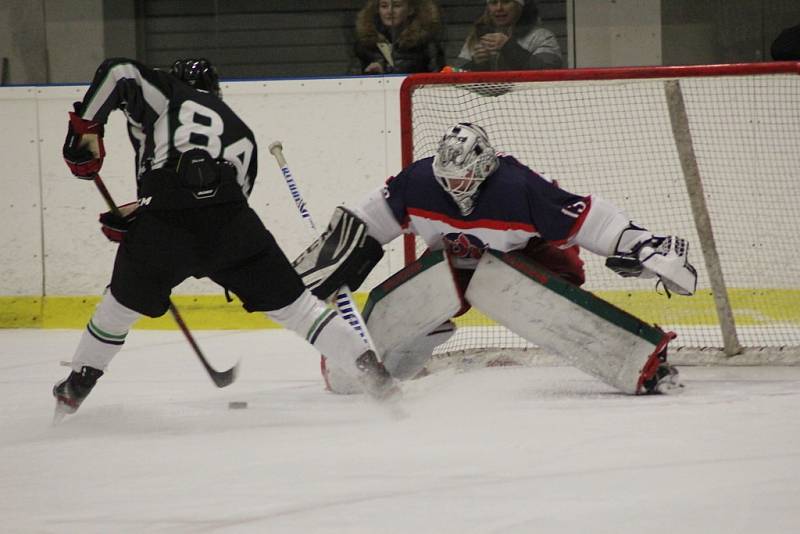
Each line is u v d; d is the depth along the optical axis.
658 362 11.03
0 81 19.41
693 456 7.81
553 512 6.49
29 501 7.21
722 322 13.35
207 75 10.38
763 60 18.17
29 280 18.73
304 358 14.71
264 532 6.30
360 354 9.84
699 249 17.08
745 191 16.92
